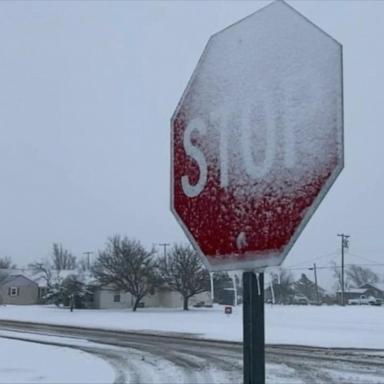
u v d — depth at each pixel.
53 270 82.81
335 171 2.56
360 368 14.82
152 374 13.86
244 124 2.77
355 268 99.69
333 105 2.59
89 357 17.89
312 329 30.33
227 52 2.84
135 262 56.88
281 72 2.70
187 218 2.90
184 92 2.95
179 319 41.06
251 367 2.73
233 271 2.81
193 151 2.91
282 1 2.73
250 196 2.73
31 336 27.39
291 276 89.62
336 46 2.61
